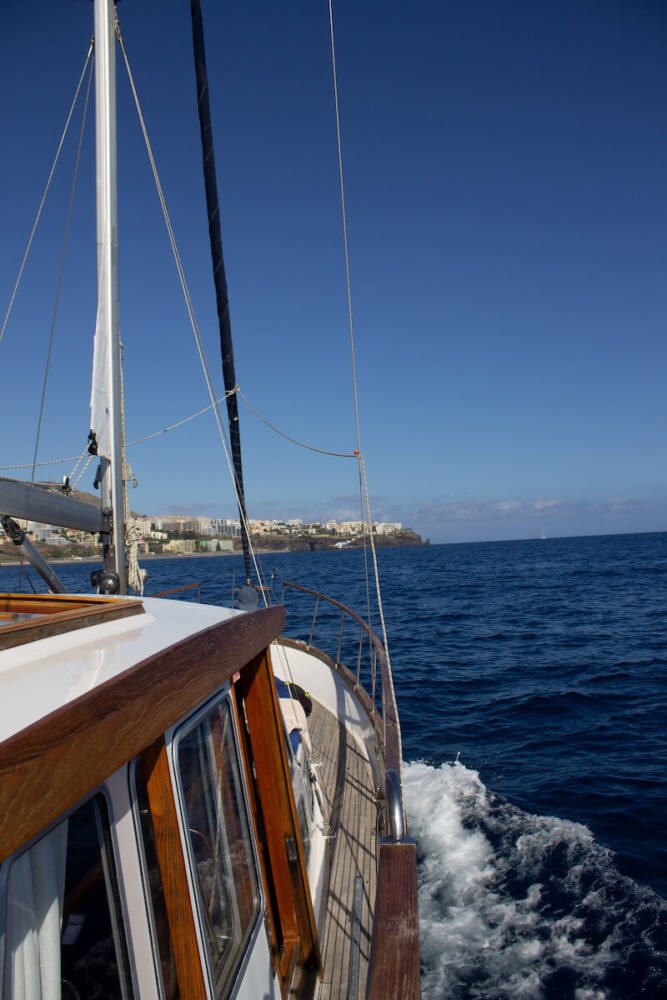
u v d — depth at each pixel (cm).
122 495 520
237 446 687
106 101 503
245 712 329
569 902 570
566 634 1941
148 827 186
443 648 1767
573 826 707
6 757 107
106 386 501
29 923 138
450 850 665
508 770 879
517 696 1248
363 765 604
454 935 534
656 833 688
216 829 230
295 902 333
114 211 505
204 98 621
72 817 153
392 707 489
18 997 132
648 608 2447
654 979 478
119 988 162
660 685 1285
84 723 131
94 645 200
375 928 234
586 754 934
